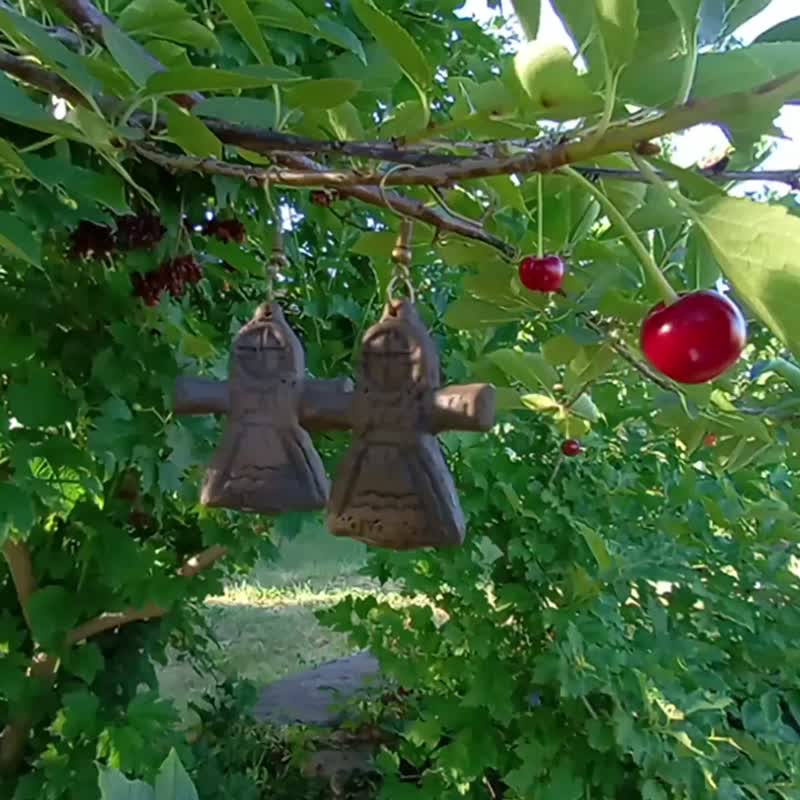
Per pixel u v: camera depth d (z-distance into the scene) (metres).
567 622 0.35
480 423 0.18
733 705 0.40
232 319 0.41
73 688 0.43
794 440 0.28
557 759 0.38
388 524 0.18
